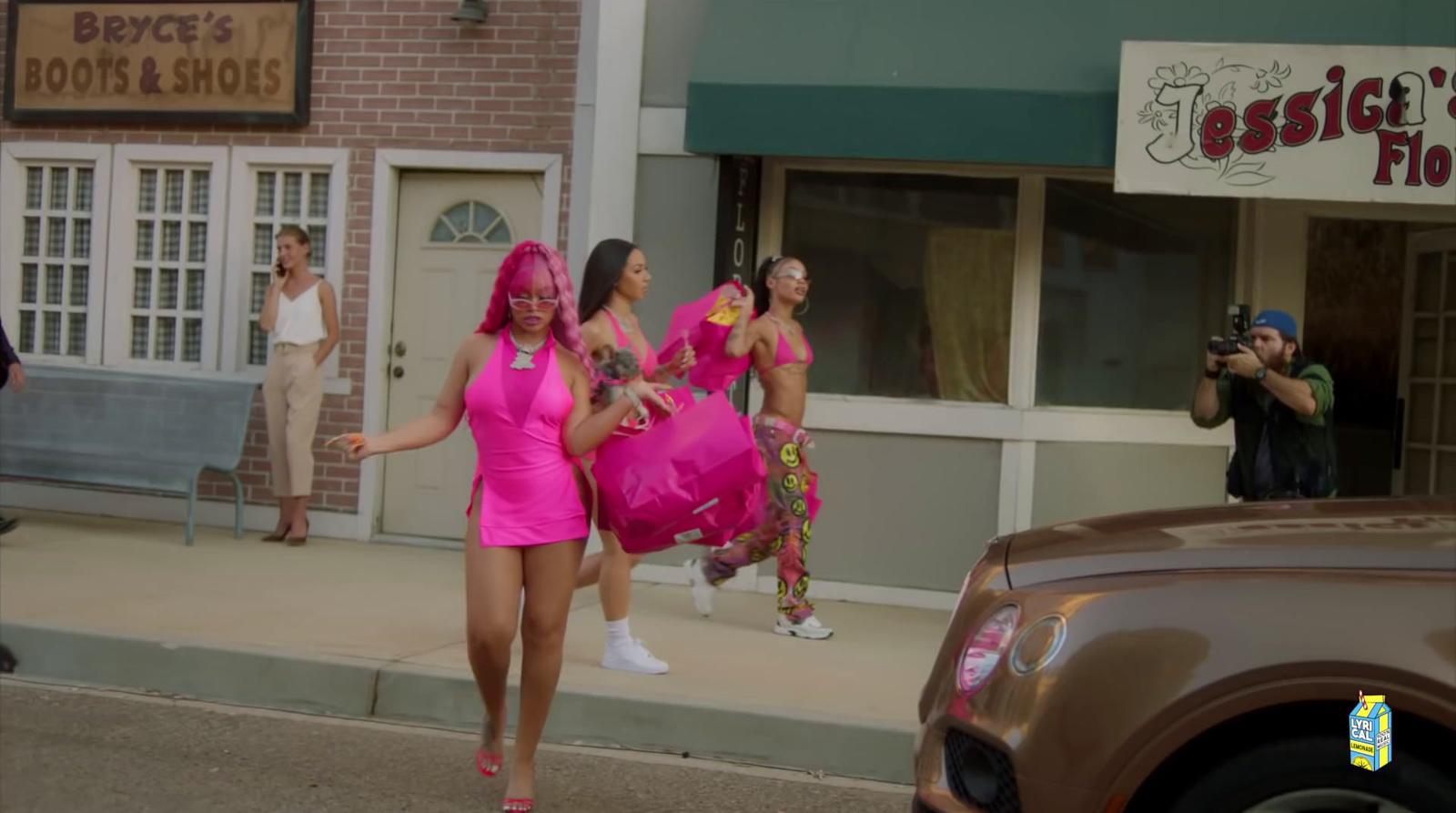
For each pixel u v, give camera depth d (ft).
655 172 27.63
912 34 24.85
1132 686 10.30
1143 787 10.53
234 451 30.32
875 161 26.91
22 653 21.11
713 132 24.43
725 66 24.67
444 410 15.49
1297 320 26.58
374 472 31.24
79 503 32.94
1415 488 28.96
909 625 24.82
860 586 26.94
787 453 23.22
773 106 24.27
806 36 25.02
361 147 31.19
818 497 27.09
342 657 20.08
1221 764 10.21
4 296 33.60
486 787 16.66
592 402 15.48
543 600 15.20
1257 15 24.35
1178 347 26.94
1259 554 10.78
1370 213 26.58
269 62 31.42
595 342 19.38
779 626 23.53
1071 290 26.94
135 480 30.14
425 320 31.30
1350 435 29.48
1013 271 26.84
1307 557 10.64
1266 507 12.60
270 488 31.94
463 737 18.80
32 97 32.96
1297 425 20.26
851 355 27.35
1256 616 10.23
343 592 25.39
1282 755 10.03
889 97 23.97
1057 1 25.07
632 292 19.93
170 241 32.81
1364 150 22.68
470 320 31.04
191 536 29.58
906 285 27.20
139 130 32.60
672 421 15.87
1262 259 26.58
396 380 31.40
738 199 26.04
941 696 11.59
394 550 30.42
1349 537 10.87
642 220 27.71
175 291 32.76
